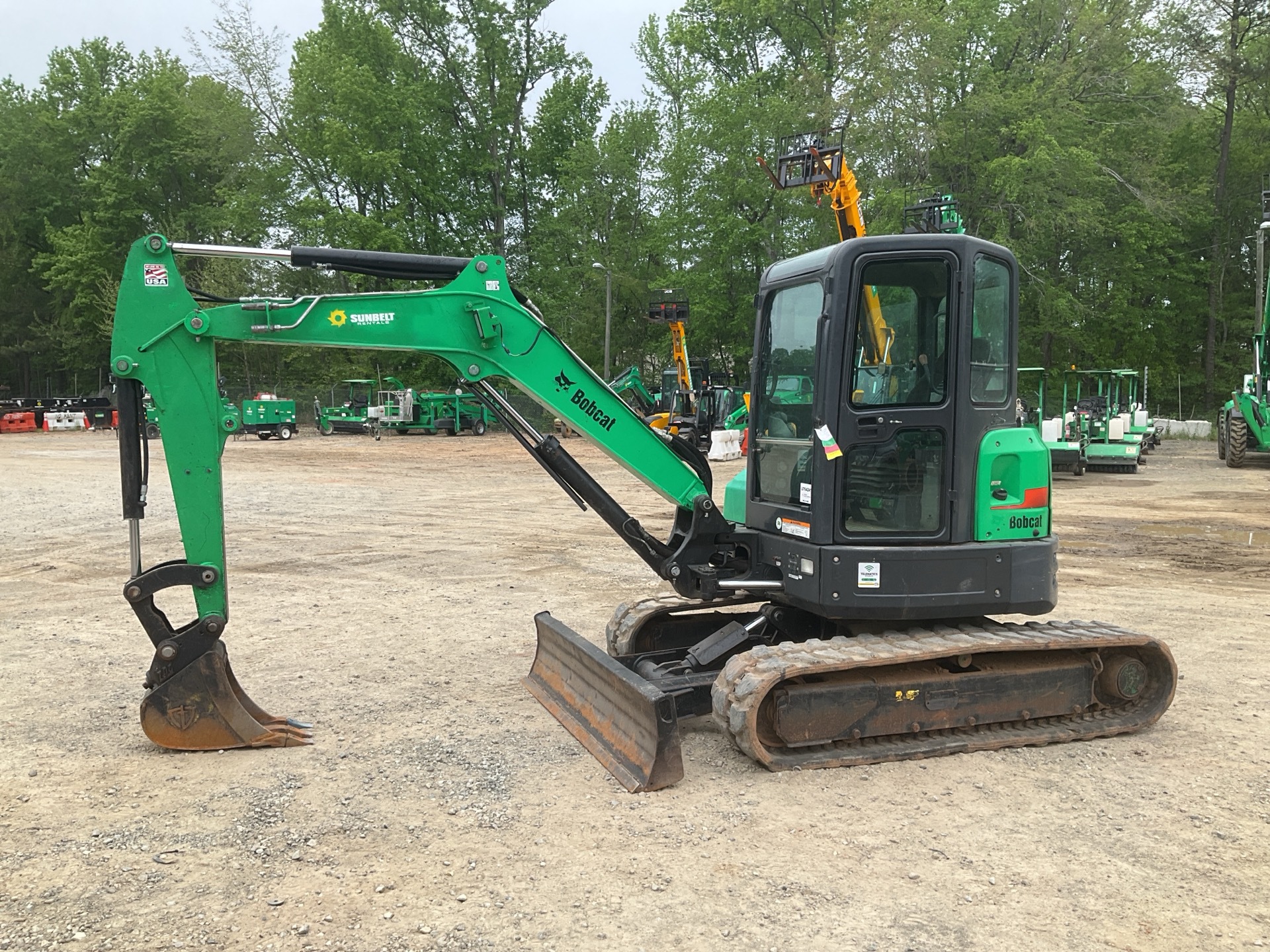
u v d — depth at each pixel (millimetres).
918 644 5004
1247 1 35594
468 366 5395
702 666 5691
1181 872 3799
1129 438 22172
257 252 5148
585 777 4770
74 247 46438
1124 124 33656
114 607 8727
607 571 10469
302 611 8539
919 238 5031
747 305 37500
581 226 44188
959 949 3229
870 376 5129
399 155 40281
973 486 5207
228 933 3324
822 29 38625
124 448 5055
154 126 47875
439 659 7000
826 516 5098
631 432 5629
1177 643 7430
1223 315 40938
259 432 33781
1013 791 4629
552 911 3473
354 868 3814
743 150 36188
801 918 3432
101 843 4039
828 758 4863
